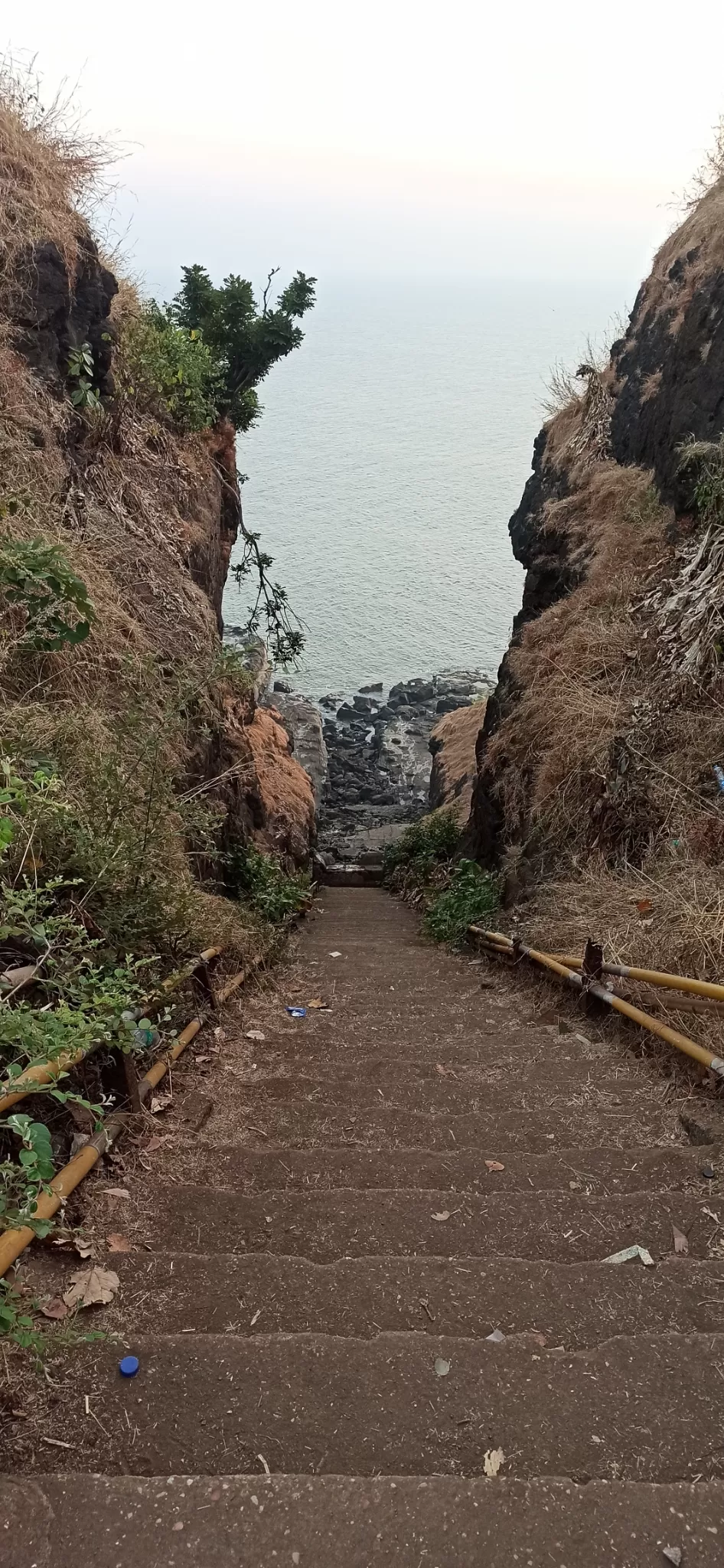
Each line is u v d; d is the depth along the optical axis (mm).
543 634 10562
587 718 8711
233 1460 1980
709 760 7242
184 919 5266
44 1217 2727
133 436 9430
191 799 6863
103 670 6398
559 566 12102
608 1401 2148
